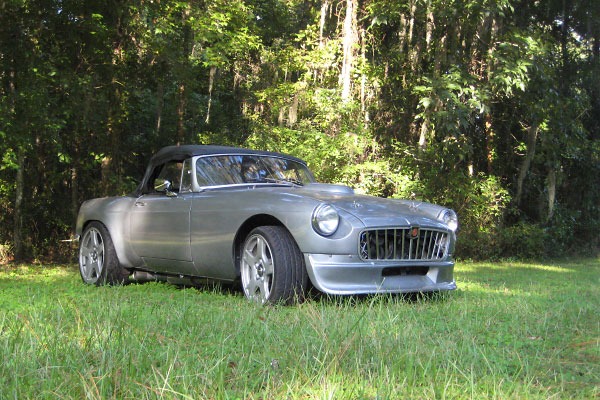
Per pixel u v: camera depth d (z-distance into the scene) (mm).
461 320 3549
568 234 15195
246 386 2020
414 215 4578
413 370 2227
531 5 14227
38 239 11352
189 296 4785
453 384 2086
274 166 5465
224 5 10961
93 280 5871
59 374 2037
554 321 3658
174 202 5121
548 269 10219
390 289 4281
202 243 4789
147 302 4324
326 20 13492
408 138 13500
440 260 4691
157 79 11750
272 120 12945
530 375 2334
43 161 11008
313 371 2162
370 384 2053
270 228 4340
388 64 13391
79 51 9984
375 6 11883
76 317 3172
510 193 14609
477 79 11492
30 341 2482
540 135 13750
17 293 4738
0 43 8867
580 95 14977
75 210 11336
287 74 13820
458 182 12031
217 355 2422
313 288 4539
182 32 11648
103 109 10305
